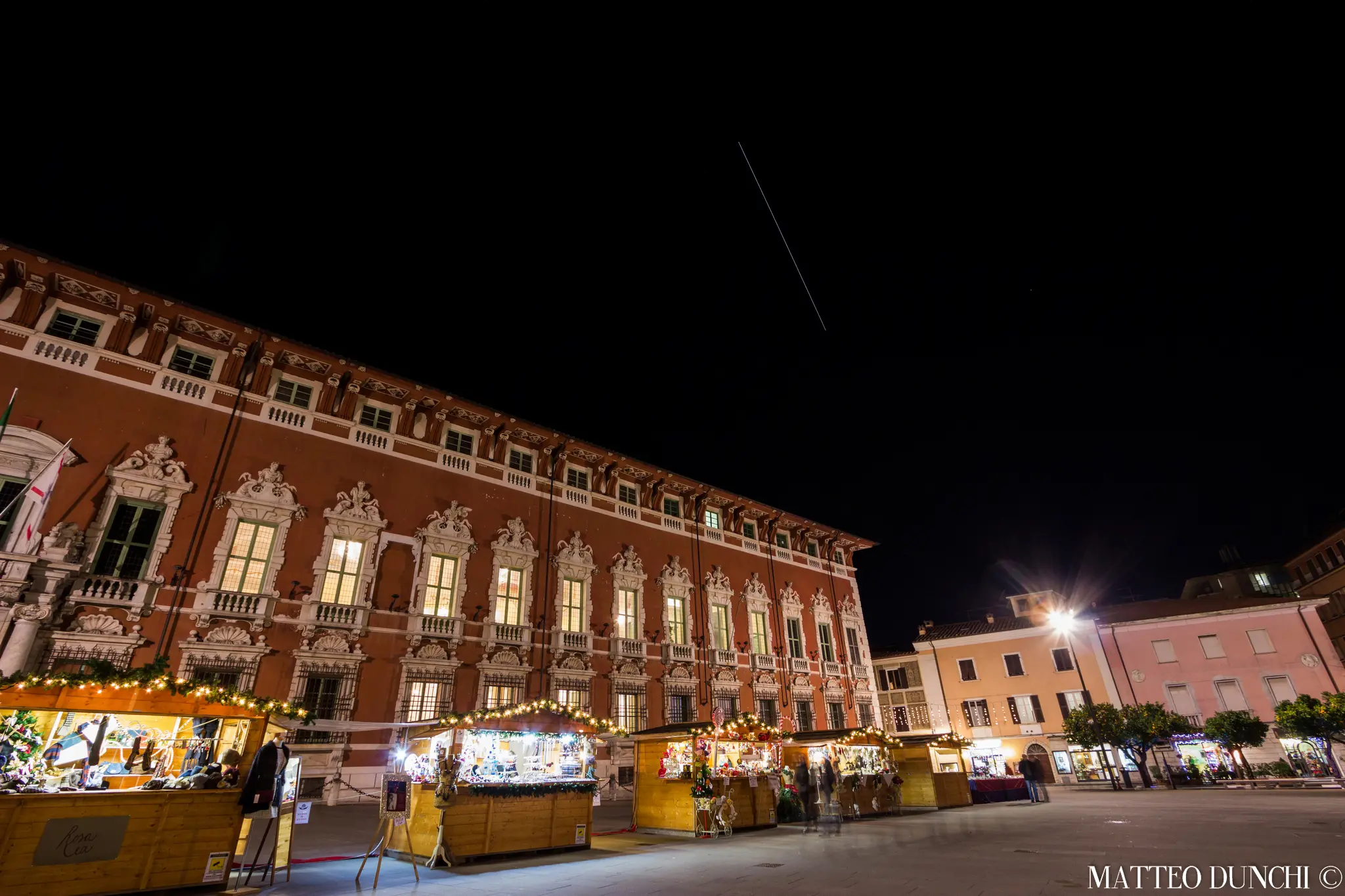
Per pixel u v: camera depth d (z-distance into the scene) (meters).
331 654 20.62
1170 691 41.00
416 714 21.70
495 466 27.34
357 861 12.97
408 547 23.66
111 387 19.47
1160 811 19.66
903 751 24.59
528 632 25.31
